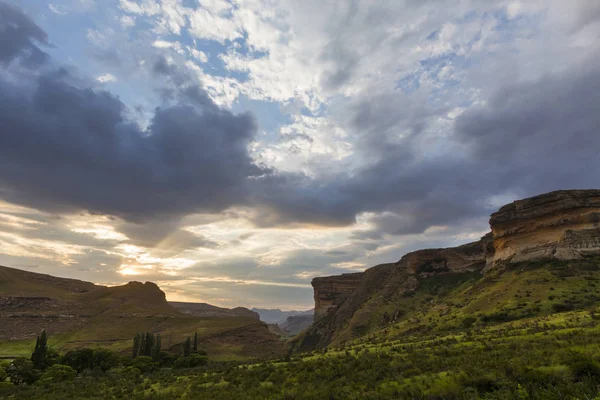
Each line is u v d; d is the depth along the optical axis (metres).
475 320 67.06
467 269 156.62
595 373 17.48
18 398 40.41
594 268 81.19
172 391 34.06
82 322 192.00
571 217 98.25
